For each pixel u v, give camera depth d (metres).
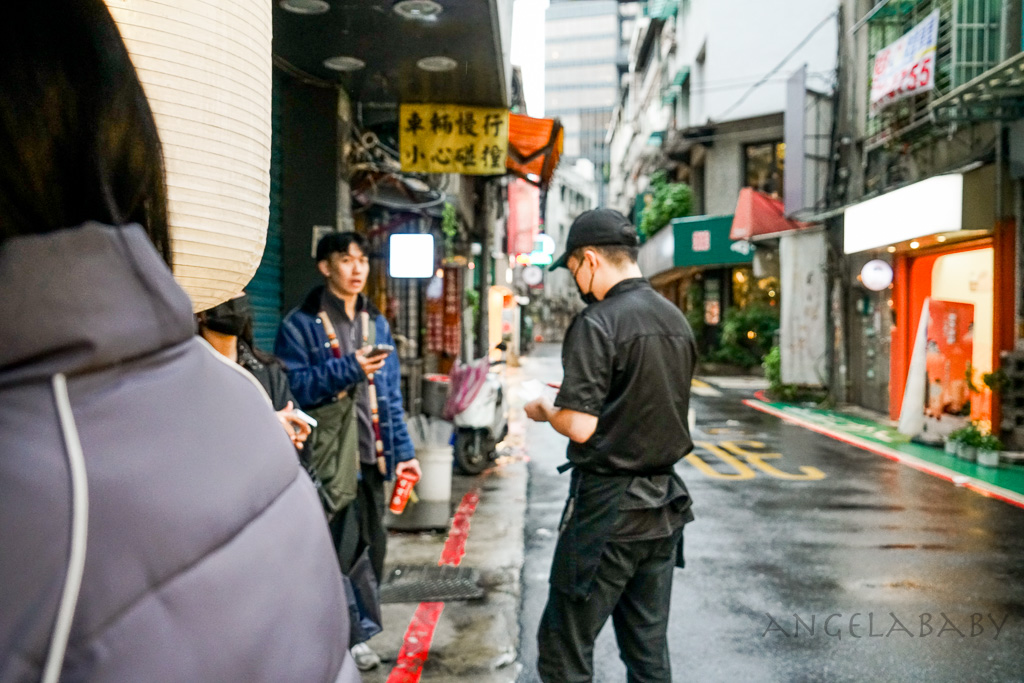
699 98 24.45
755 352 23.69
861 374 14.55
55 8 0.61
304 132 5.97
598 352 2.44
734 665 3.74
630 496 2.49
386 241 10.08
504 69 5.56
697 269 25.77
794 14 22.42
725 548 5.64
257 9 1.07
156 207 0.69
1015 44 8.98
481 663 3.68
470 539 5.78
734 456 9.52
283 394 2.76
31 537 0.49
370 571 3.55
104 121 0.62
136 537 0.53
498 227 22.09
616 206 58.53
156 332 0.60
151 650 0.53
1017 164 8.74
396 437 3.68
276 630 0.64
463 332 13.62
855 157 13.96
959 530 6.16
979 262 10.77
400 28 4.76
